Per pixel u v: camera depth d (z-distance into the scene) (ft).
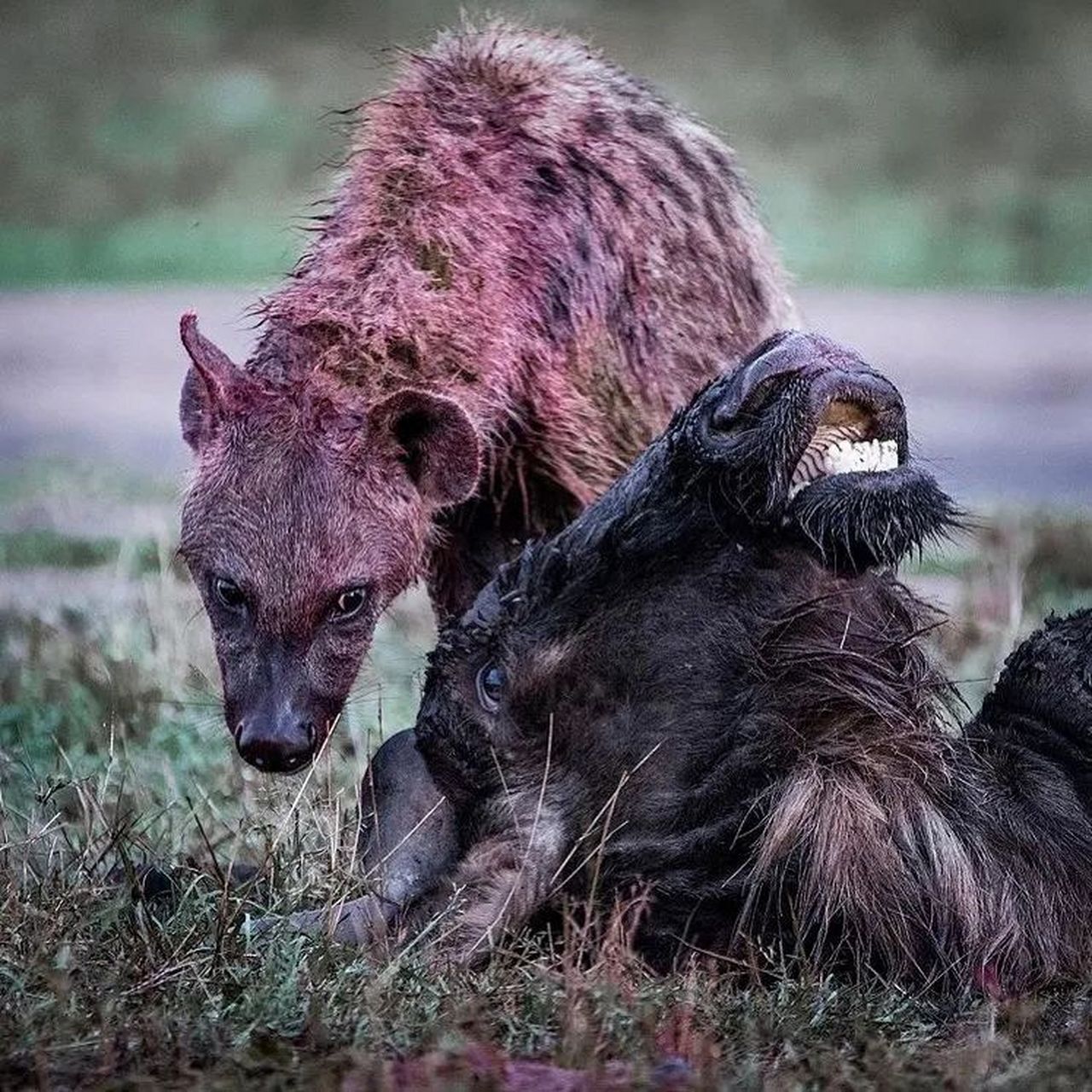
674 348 54.65
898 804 38.75
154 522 81.51
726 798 39.22
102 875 43.24
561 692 40.27
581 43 59.00
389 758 42.34
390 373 50.85
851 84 219.41
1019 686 41.57
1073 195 193.67
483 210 52.54
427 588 55.31
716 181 57.62
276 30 232.73
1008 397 132.05
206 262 175.52
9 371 142.51
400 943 39.42
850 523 38.68
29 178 195.42
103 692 57.98
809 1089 32.91
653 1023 35.19
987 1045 34.30
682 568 40.04
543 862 39.99
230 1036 34.58
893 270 170.91
